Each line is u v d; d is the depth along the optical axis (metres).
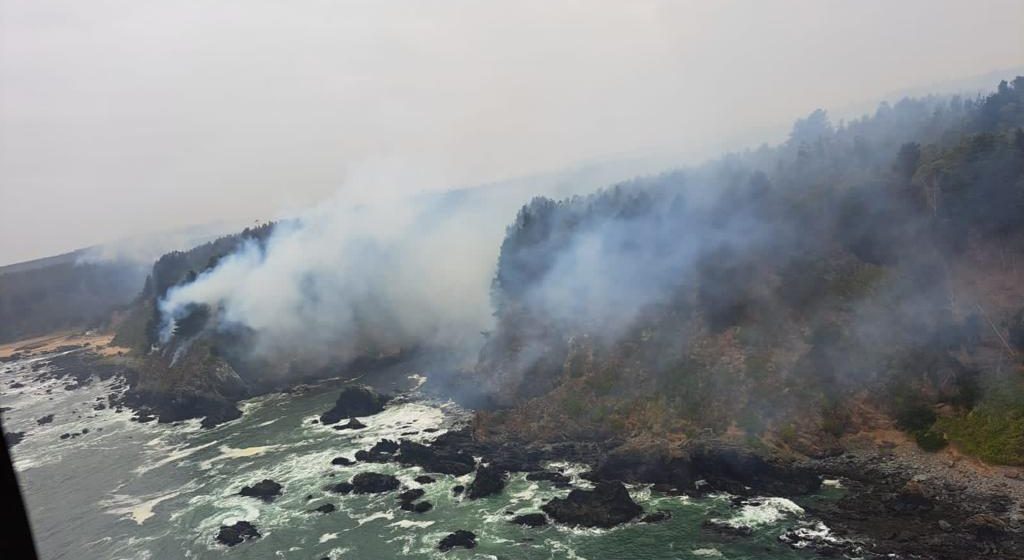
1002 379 67.50
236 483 78.38
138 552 63.19
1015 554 49.03
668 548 55.19
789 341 80.69
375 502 68.81
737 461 65.81
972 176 81.69
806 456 68.19
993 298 75.69
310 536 62.75
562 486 68.75
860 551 51.50
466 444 81.88
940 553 50.06
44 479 86.94
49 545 67.00
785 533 55.41
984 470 60.28
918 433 67.12
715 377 79.56
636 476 67.81
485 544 58.38
